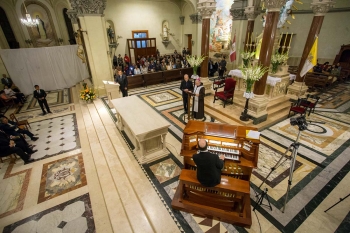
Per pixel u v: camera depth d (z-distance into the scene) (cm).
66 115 820
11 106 941
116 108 570
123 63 1557
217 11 1543
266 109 676
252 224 325
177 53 1847
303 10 1327
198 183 321
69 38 1536
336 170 441
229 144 375
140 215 354
